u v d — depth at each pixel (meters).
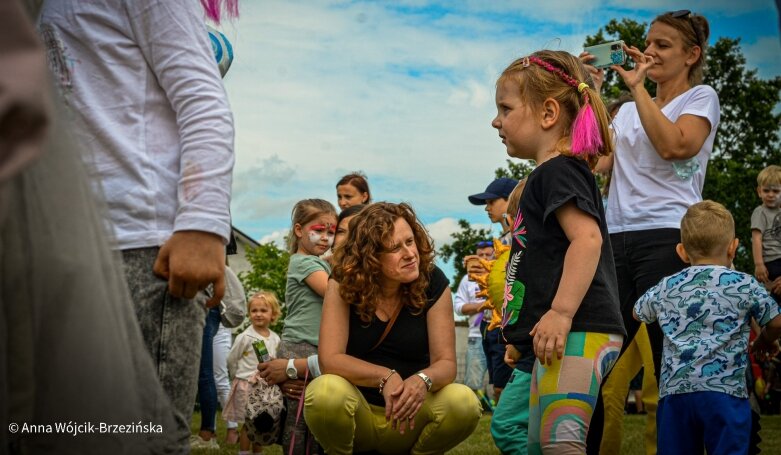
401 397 3.17
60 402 1.55
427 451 3.39
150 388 1.76
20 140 1.20
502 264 3.91
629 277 4.01
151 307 2.12
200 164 2.14
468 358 10.32
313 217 4.63
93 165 1.80
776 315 3.52
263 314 7.49
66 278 1.54
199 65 2.20
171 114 2.24
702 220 3.68
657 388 3.97
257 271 23.62
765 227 7.75
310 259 4.43
